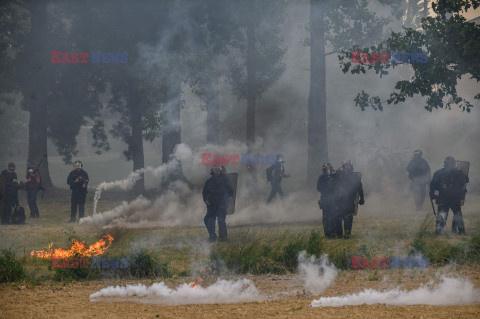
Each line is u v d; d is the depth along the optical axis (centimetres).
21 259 3509
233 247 3544
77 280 3017
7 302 2439
